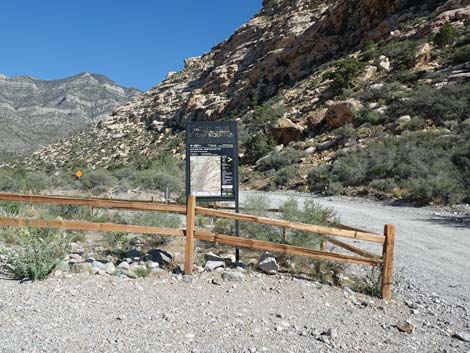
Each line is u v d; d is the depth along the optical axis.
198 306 4.72
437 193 16.50
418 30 44.44
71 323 3.99
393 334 4.49
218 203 12.07
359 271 6.98
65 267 5.62
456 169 18.52
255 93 68.69
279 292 5.46
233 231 8.70
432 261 7.96
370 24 56.34
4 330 3.72
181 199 14.80
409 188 18.33
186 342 3.82
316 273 6.50
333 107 34.12
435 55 36.84
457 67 31.80
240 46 96.88
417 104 28.62
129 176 29.88
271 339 4.05
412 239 10.03
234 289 5.39
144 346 3.66
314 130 36.72
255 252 7.59
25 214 9.17
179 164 34.94
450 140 22.06
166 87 121.31
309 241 6.93
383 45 47.50
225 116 72.50
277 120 41.00
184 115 86.75
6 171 24.58
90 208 10.00
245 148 42.53
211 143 6.86
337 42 61.06
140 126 102.50
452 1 45.44
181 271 5.95
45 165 83.44
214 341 3.89
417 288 6.26
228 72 88.19
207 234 5.82
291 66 66.19
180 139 74.12
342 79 40.44
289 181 27.95
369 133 29.22
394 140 24.95
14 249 6.23
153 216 8.42
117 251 7.03
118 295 4.82
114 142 93.25
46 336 3.69
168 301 4.79
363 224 12.19
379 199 18.78
